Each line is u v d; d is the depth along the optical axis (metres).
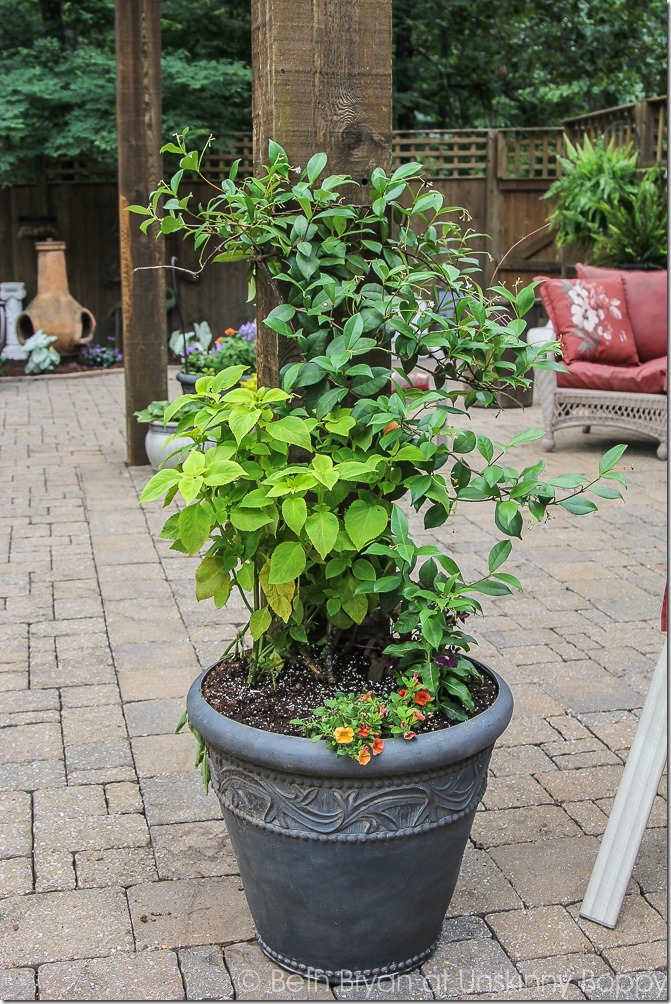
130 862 2.38
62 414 8.48
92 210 11.98
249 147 11.79
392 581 1.98
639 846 2.20
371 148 2.20
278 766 1.82
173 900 2.24
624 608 4.05
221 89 11.41
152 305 6.21
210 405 2.11
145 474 6.24
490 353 2.10
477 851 2.43
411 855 1.89
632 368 6.59
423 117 15.74
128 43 5.88
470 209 11.62
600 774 2.78
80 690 3.28
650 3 13.97
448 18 13.77
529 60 14.32
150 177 6.04
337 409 2.06
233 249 2.20
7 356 11.20
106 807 2.61
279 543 2.07
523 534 5.04
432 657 2.05
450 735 1.86
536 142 11.31
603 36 13.97
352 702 1.91
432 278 2.19
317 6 2.12
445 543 4.89
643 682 3.37
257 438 2.05
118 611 3.99
